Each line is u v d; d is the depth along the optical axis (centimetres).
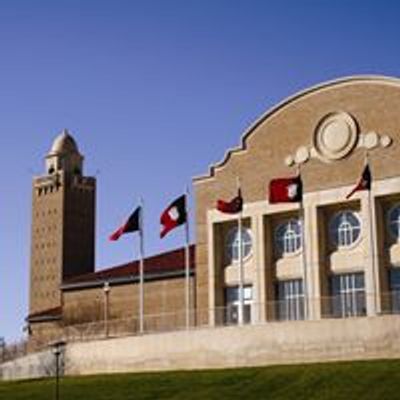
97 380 4775
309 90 5906
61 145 12406
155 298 7062
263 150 6053
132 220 5822
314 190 5778
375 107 5634
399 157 5488
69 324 7712
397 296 5341
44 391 4566
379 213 5556
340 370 4156
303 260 5656
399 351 4338
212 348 4878
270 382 4159
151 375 4728
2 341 6456
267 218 5991
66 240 11931
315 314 5588
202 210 6288
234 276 6103
